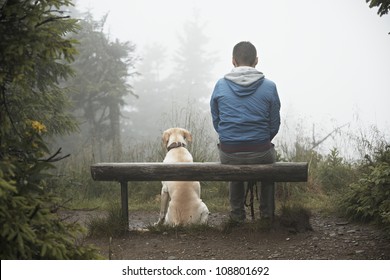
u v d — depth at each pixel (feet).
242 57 15.51
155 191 23.09
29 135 8.35
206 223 15.65
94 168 15.11
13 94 13.10
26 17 7.95
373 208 15.62
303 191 21.79
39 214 7.57
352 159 23.72
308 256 12.78
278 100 14.99
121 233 15.07
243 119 14.69
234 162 14.87
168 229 15.39
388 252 12.85
